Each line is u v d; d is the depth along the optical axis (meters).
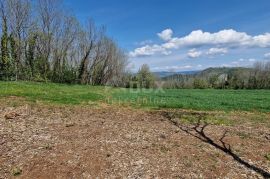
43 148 8.73
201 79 88.94
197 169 7.82
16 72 46.03
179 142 10.00
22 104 15.80
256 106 22.05
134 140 9.98
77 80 65.38
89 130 11.01
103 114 15.05
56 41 56.78
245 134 11.52
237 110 19.80
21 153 8.30
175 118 14.88
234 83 87.44
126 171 7.52
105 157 8.27
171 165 8.01
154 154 8.72
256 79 87.31
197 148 9.42
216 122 13.96
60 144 9.15
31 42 49.75
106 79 77.25
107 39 74.50
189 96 33.97
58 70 58.06
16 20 46.41
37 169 7.39
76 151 8.60
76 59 65.38
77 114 14.34
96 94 29.31
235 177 7.43
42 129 10.80
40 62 52.53
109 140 9.80
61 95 24.00
